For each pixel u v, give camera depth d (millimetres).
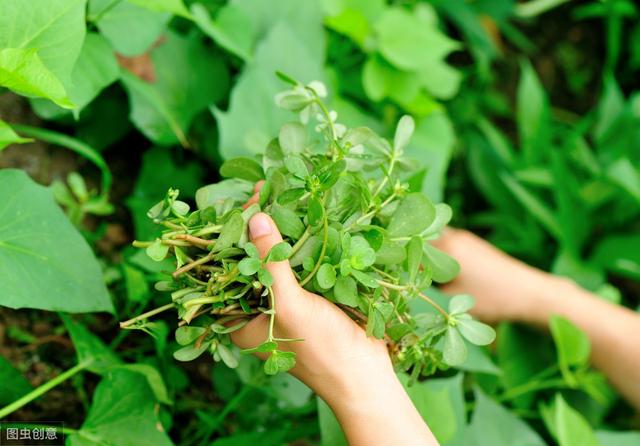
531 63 1651
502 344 1101
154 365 925
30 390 851
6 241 780
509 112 1586
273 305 703
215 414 995
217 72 1027
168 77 996
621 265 1275
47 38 780
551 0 1566
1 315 945
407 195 730
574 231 1359
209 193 747
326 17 1098
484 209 1475
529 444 1019
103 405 823
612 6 1611
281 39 1012
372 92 1115
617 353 1065
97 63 869
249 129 963
